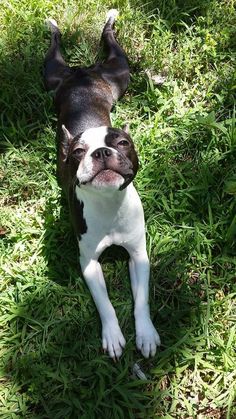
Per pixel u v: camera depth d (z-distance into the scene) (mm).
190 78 1274
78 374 927
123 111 1218
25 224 1101
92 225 953
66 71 1229
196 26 1330
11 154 1180
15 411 910
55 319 984
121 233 970
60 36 1316
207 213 1074
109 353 933
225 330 959
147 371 939
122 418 886
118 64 1240
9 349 966
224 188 1019
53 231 1067
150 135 1166
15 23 1354
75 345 951
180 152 1152
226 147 1133
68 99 1161
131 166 885
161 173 1124
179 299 989
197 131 1154
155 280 1013
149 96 1230
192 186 1097
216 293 1005
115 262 1046
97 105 1153
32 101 1238
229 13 1337
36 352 954
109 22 1316
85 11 1369
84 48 1305
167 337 961
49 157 1175
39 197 1142
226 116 1199
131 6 1376
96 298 965
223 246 1039
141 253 1000
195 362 921
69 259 1050
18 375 940
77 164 909
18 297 1014
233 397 894
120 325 973
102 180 853
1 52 1309
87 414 893
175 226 1070
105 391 904
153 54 1291
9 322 997
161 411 901
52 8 1388
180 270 1018
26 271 1040
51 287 1013
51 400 914
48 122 1212
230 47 1299
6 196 1149
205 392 908
